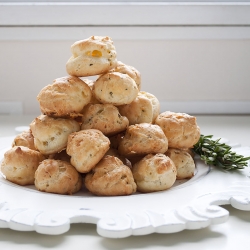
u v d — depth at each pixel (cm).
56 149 55
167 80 96
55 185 52
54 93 54
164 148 55
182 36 93
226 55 95
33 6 91
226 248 43
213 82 96
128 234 43
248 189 52
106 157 53
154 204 48
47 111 54
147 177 52
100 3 93
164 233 45
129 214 46
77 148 52
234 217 49
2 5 91
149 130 54
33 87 96
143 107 58
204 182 54
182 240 45
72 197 50
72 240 44
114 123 55
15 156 54
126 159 57
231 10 91
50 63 95
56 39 93
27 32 92
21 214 45
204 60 95
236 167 58
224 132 80
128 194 52
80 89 55
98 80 56
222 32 92
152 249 43
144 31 93
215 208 47
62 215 45
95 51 55
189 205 47
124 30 92
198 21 92
